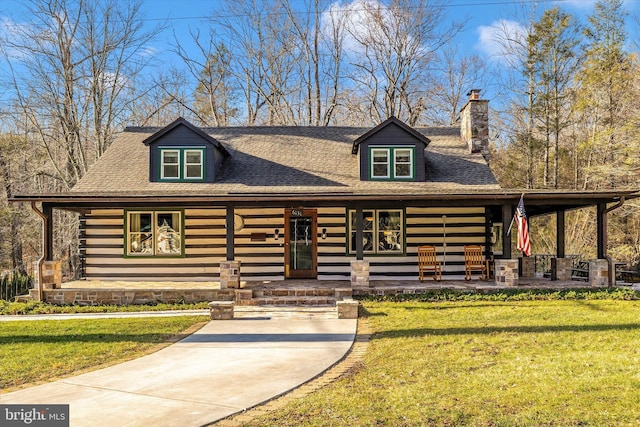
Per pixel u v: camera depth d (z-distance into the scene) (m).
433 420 5.07
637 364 6.75
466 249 15.70
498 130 32.19
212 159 16.36
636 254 23.23
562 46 27.47
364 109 33.00
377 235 16.36
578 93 27.45
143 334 9.70
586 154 27.84
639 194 13.55
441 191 14.15
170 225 16.45
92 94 26.33
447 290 13.52
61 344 8.87
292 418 5.25
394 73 32.09
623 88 25.58
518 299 12.97
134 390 6.30
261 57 32.94
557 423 4.89
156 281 16.25
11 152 28.52
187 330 10.22
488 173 16.67
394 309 11.96
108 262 16.38
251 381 6.67
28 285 18.36
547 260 19.70
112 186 15.89
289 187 15.79
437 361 7.35
